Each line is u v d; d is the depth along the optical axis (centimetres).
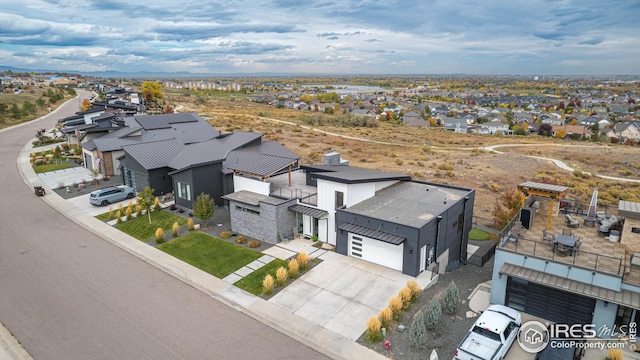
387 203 2306
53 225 2695
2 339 1496
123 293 1827
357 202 2328
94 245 2377
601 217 2095
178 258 2198
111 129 4616
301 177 3041
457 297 1697
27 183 3744
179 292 1845
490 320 1459
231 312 1683
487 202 3688
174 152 3497
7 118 8106
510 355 1412
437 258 2098
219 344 1466
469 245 2534
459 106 19538
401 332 1548
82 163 4578
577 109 19262
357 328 1570
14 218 2820
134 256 2233
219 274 2016
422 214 2105
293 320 1623
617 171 5712
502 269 1650
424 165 5266
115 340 1487
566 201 2328
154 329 1555
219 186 3027
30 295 1803
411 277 1964
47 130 7000
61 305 1722
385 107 17550
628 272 1536
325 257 2194
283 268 1923
